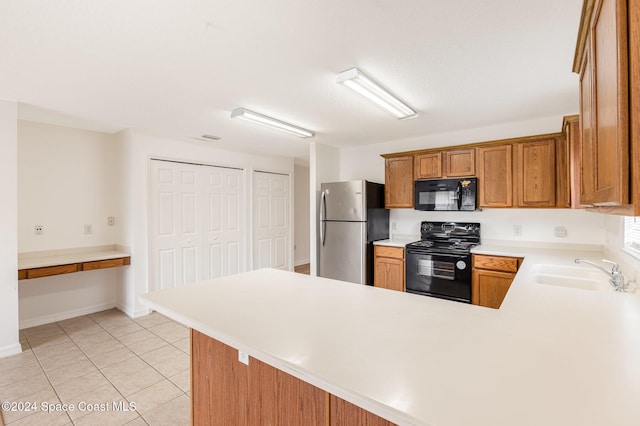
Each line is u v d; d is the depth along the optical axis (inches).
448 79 88.0
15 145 104.8
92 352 109.0
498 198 129.0
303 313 49.4
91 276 148.9
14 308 106.3
